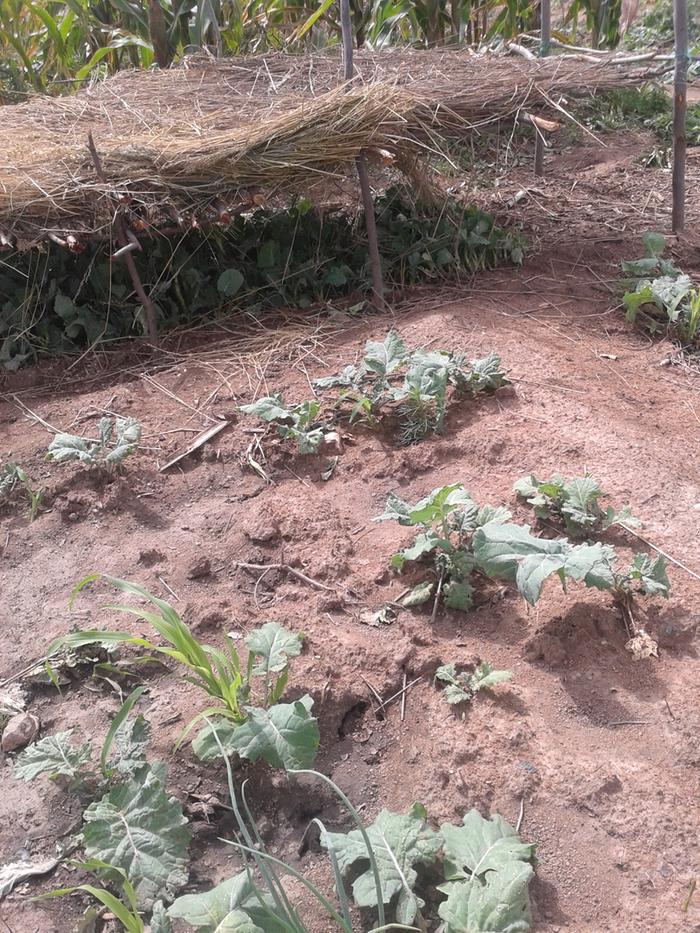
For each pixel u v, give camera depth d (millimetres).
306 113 3768
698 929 1646
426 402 3207
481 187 5625
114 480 3068
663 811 1853
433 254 4426
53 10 7277
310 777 2039
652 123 6848
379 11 6223
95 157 3518
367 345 3314
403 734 2123
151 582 2648
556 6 10477
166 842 1876
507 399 3258
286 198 4344
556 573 2436
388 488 2955
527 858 1786
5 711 2273
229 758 2066
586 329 3914
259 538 2752
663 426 3150
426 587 2457
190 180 3666
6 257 4059
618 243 4746
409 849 1769
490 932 1597
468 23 7023
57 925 1811
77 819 1998
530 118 3902
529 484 2693
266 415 3119
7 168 3672
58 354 3982
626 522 2496
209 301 4199
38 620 2551
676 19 4414
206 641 2416
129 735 2094
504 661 2248
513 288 4297
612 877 1762
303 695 2180
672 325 3895
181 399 3523
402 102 3793
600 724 2066
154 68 5355
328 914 1766
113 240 3732
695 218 5066
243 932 1625
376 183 4711
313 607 2480
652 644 2229
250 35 6793
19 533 2916
